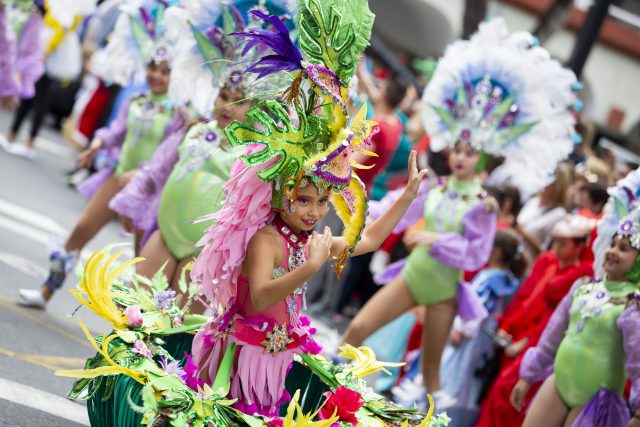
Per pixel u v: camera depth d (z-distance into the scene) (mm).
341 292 12664
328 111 4762
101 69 9250
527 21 30094
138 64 9172
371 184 11992
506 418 8438
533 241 11227
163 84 8648
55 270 8516
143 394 4301
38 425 5762
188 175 7219
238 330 4910
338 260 5094
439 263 8953
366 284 13117
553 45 29203
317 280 12789
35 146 18656
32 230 11430
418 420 4934
